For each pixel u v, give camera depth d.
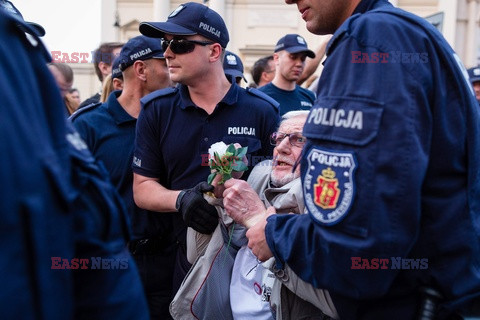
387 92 1.20
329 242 1.23
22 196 0.86
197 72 2.28
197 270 2.12
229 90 2.38
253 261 2.03
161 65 2.63
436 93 1.24
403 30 1.26
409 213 1.17
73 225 0.98
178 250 2.43
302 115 2.04
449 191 1.26
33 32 1.01
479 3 13.48
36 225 0.88
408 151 1.17
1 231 0.84
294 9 16.84
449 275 1.26
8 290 0.84
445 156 1.25
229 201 1.74
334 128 1.24
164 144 2.34
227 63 3.72
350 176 1.20
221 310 2.09
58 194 0.93
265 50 16.91
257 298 1.97
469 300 1.30
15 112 0.88
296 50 4.33
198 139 2.32
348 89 1.23
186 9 2.28
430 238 1.26
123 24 17.78
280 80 4.47
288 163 1.98
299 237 1.33
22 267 0.86
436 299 1.28
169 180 2.40
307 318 1.69
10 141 0.86
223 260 2.11
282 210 1.86
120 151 2.53
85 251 1.01
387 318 1.32
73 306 0.97
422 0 15.55
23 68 0.95
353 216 1.19
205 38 2.28
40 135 0.93
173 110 2.35
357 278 1.22
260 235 1.48
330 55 1.33
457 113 1.27
